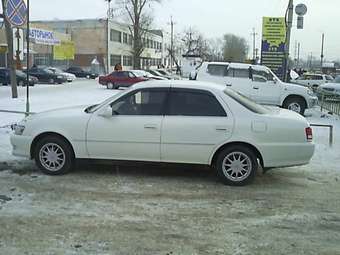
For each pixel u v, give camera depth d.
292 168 8.15
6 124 12.34
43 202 5.99
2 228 5.08
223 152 6.93
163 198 6.28
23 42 50.06
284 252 4.61
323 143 10.62
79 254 4.46
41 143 7.32
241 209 5.91
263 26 29.52
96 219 5.42
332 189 6.89
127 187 6.75
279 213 5.79
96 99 23.47
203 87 7.14
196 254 4.52
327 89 27.58
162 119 7.02
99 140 7.17
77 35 77.12
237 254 4.54
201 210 5.84
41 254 4.45
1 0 22.31
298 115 7.41
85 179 7.13
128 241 4.80
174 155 7.04
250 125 6.86
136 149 7.10
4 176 7.22
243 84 18.23
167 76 47.25
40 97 24.61
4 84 36.28
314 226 5.36
